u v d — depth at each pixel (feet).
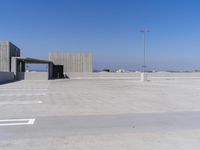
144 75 168.86
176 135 26.45
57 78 217.15
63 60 229.04
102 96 66.54
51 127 30.17
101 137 25.73
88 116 37.17
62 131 28.25
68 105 49.26
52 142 24.07
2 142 24.14
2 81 139.74
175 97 64.23
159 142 24.00
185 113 39.70
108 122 32.86
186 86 108.37
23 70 203.10
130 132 27.73
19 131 28.37
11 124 32.04
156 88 96.58
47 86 109.60
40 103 52.60
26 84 124.36
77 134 26.94
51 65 209.67
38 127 30.22
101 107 46.39
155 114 38.78
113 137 25.73
